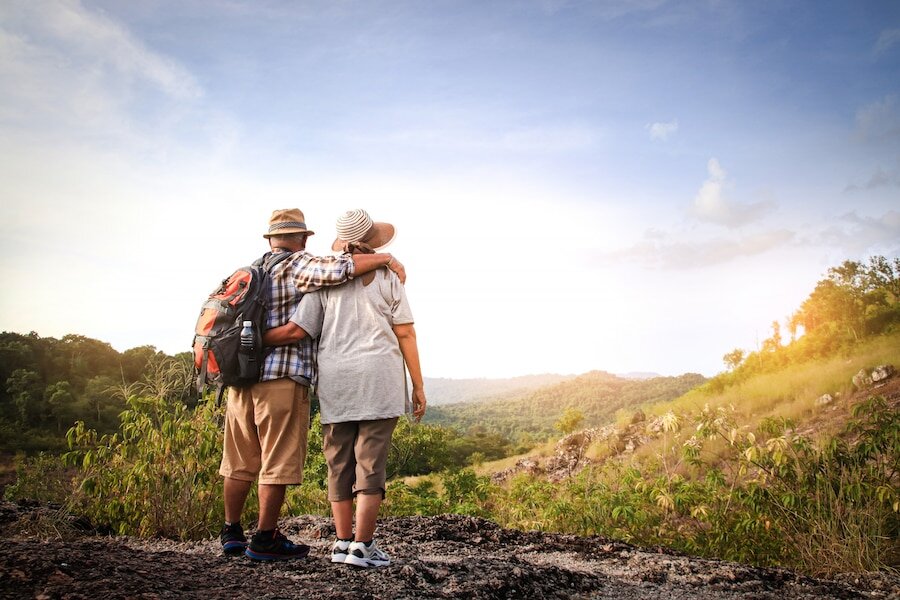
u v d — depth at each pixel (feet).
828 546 15.96
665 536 20.22
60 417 127.13
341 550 10.23
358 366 10.05
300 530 15.70
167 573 8.60
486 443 236.84
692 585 12.63
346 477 10.30
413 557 12.43
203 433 16.87
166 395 18.20
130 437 17.56
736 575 13.25
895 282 78.54
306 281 10.30
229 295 10.28
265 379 10.09
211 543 14.42
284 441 10.24
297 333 10.25
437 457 57.16
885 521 16.26
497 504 27.94
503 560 12.38
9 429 118.73
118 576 7.94
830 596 12.38
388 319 10.43
